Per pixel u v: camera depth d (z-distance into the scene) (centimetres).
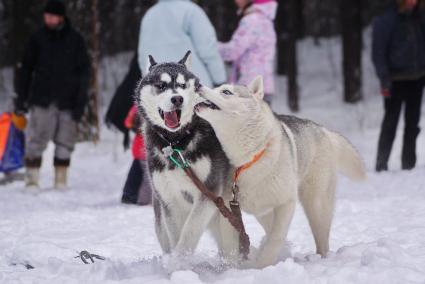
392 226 640
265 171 498
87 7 1697
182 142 501
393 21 1059
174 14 816
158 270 494
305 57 3027
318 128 600
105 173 1352
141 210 820
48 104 1081
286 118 573
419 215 671
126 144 922
